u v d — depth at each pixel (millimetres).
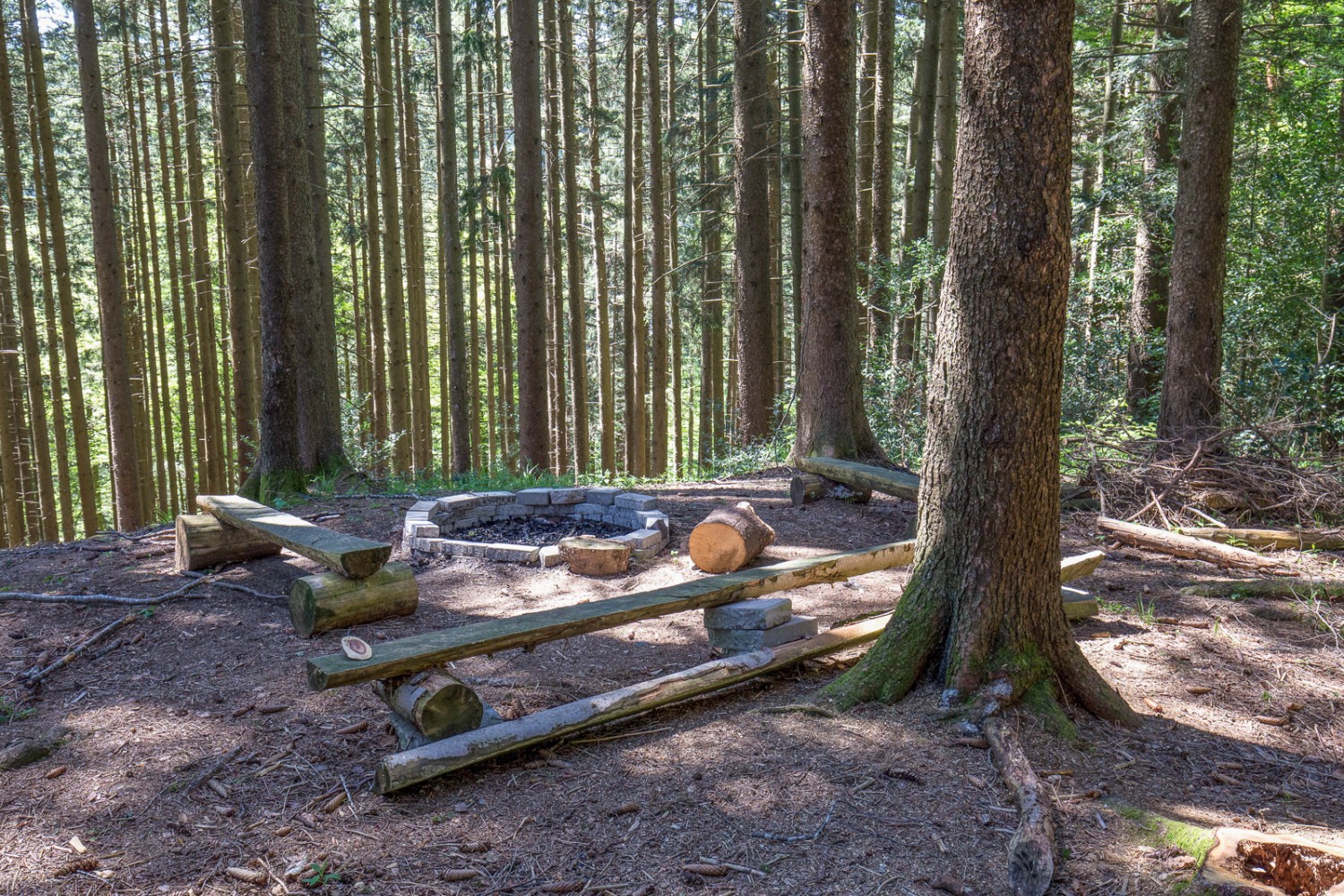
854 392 9273
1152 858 2738
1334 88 12320
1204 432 8555
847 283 9117
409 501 8898
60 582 6363
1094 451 8602
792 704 3920
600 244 19844
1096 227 14875
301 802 3322
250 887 2805
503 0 16797
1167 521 7414
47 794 3451
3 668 4859
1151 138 13133
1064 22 3436
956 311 3752
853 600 5773
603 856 2893
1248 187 12352
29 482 18562
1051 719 3602
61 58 20297
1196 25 8484
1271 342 12039
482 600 5992
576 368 17500
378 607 5434
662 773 3393
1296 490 7594
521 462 12352
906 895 2637
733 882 2729
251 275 18109
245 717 4137
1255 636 5043
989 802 3096
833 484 8555
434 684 3494
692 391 28031
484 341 29391
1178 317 8773
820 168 8961
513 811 3191
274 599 5902
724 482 9992
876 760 3393
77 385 16547
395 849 2979
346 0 20609
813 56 8828
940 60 13445
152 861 2963
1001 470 3689
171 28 20406
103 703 4355
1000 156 3514
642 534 7000
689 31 21656
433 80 14719
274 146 8969
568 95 17547
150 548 7250
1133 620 5293
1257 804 3174
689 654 4914
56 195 15969
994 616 3760
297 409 9742
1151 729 3783
